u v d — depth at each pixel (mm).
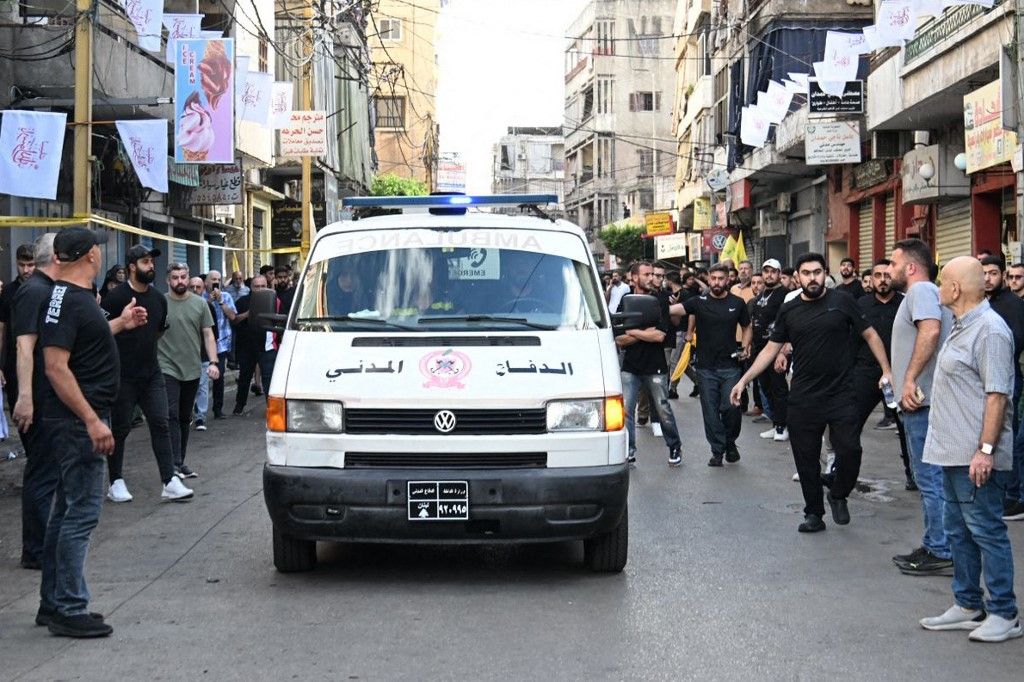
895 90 22250
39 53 17609
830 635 6336
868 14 32969
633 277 14211
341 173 41656
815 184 33844
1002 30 17062
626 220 69562
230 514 9883
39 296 7355
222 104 17031
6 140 14430
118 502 10461
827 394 9086
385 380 7297
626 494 7410
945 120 22938
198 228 27281
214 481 11641
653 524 9430
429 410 7199
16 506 10367
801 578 7625
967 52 18484
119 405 10234
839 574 7738
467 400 7195
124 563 8094
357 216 10227
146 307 10234
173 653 6023
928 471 7770
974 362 6332
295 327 7891
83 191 15625
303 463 7254
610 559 7645
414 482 7117
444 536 7176
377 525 7156
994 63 17641
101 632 6328
